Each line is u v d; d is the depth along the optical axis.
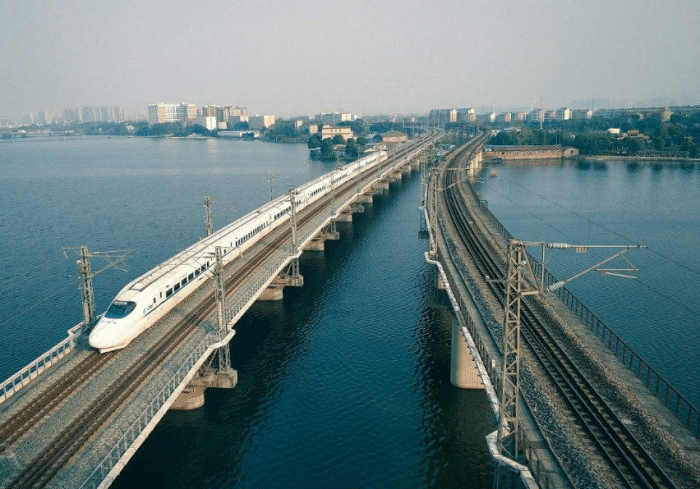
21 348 76.00
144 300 62.66
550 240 130.88
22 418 45.69
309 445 55.53
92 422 45.16
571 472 37.88
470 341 53.91
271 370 69.69
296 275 96.00
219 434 56.97
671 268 109.56
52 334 80.38
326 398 63.62
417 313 87.44
